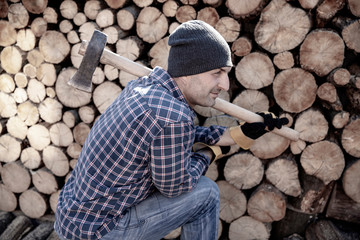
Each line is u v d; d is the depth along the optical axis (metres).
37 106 2.02
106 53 1.22
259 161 1.75
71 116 1.94
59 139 2.01
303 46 1.53
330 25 1.56
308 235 1.82
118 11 1.75
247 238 1.91
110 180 1.00
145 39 1.75
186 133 0.93
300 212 1.82
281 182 1.75
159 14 1.70
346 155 1.70
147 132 0.92
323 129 1.62
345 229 1.76
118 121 0.96
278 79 1.61
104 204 1.02
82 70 1.18
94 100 1.90
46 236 2.04
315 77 1.64
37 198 2.14
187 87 1.03
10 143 2.13
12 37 1.96
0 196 2.24
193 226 1.22
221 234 2.03
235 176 1.80
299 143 1.67
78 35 1.82
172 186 1.01
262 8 1.56
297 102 1.61
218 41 0.98
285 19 1.53
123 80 1.82
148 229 1.11
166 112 0.91
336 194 1.73
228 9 1.61
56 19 1.84
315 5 1.47
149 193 1.12
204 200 1.17
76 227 1.02
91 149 1.03
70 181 1.18
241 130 1.30
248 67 1.64
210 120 1.76
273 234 1.94
